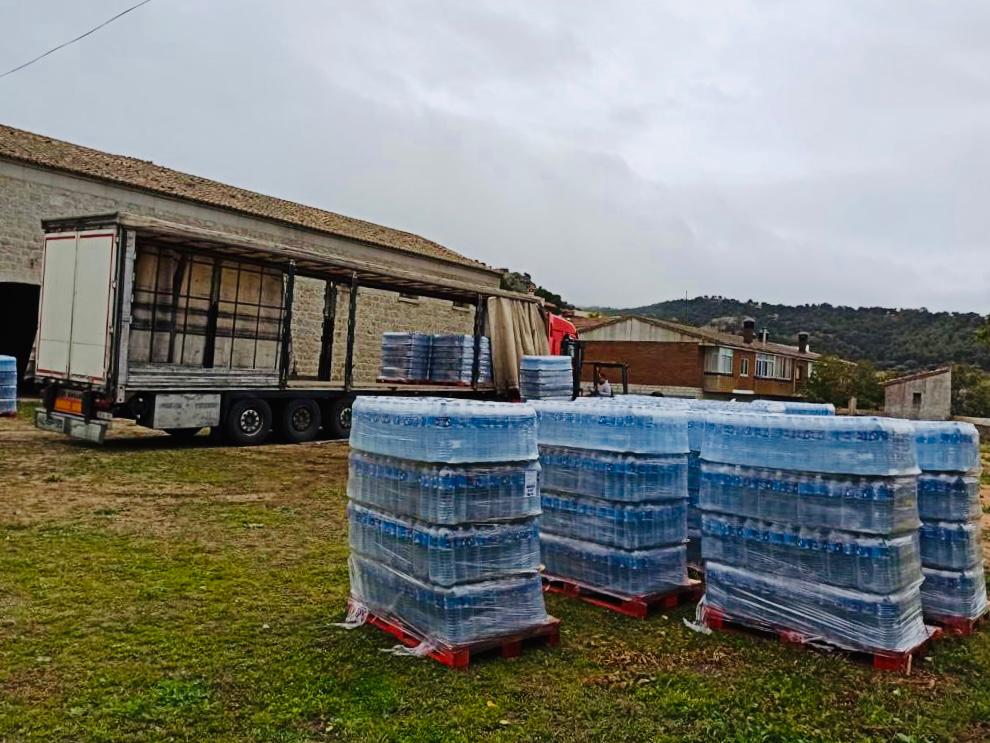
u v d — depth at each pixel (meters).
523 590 4.32
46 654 3.89
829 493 4.48
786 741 3.43
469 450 4.10
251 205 21.25
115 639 4.14
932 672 4.32
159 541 6.24
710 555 4.98
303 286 20.50
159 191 18.08
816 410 7.23
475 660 4.12
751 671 4.20
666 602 5.24
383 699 3.58
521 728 3.41
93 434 10.80
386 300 23.00
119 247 10.55
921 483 5.30
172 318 12.05
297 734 3.24
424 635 4.14
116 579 5.17
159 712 3.34
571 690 3.84
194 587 5.11
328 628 4.48
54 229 11.45
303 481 9.58
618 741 3.36
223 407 12.38
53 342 11.47
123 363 10.64
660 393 34.16
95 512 7.09
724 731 3.48
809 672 4.20
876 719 3.68
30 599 4.67
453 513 4.04
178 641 4.16
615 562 5.15
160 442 12.42
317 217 24.03
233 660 3.95
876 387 40.19
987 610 5.48
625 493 5.11
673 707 3.69
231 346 12.92
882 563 4.30
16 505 7.14
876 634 4.30
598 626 4.83
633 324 39.84
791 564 4.61
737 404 7.52
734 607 4.82
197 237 11.20
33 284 16.22
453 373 16.00
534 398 16.03
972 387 41.97
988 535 8.48
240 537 6.56
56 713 3.28
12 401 14.48
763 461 4.75
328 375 16.67
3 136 17.42
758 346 42.22
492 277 27.80
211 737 3.18
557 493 5.54
